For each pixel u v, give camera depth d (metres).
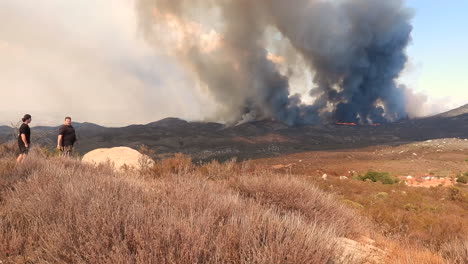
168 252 2.47
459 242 5.51
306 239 2.90
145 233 2.74
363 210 11.08
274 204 5.70
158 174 9.46
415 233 7.79
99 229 2.87
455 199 18.95
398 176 53.12
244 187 6.76
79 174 6.00
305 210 5.73
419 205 15.46
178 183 5.50
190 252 2.45
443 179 43.56
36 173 5.65
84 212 3.44
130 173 8.62
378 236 5.84
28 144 9.37
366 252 4.24
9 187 5.18
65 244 2.75
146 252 2.39
